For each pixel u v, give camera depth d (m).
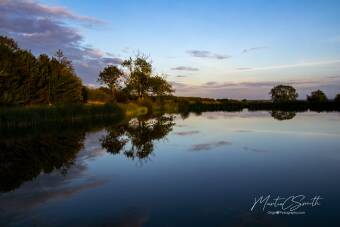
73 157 12.57
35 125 25.42
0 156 12.68
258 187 8.28
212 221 6.03
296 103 73.69
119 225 5.87
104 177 9.39
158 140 17.47
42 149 14.40
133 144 16.00
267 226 5.81
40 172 9.99
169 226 5.81
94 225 5.88
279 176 9.44
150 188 8.26
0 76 29.27
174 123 29.33
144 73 62.47
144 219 6.14
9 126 23.95
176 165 11.04
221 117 39.19
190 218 6.18
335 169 10.30
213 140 17.33
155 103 65.00
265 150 14.01
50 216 6.31
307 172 9.91
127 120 33.16
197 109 71.00
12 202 7.14
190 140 17.41
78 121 30.58
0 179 9.14
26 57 34.97
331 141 16.72
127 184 8.63
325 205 6.90
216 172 9.98
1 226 5.83
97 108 37.66
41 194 7.73
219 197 7.48
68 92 40.62
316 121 30.58
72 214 6.41
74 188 8.25
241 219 6.14
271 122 29.75
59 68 40.81
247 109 71.44
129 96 65.50
